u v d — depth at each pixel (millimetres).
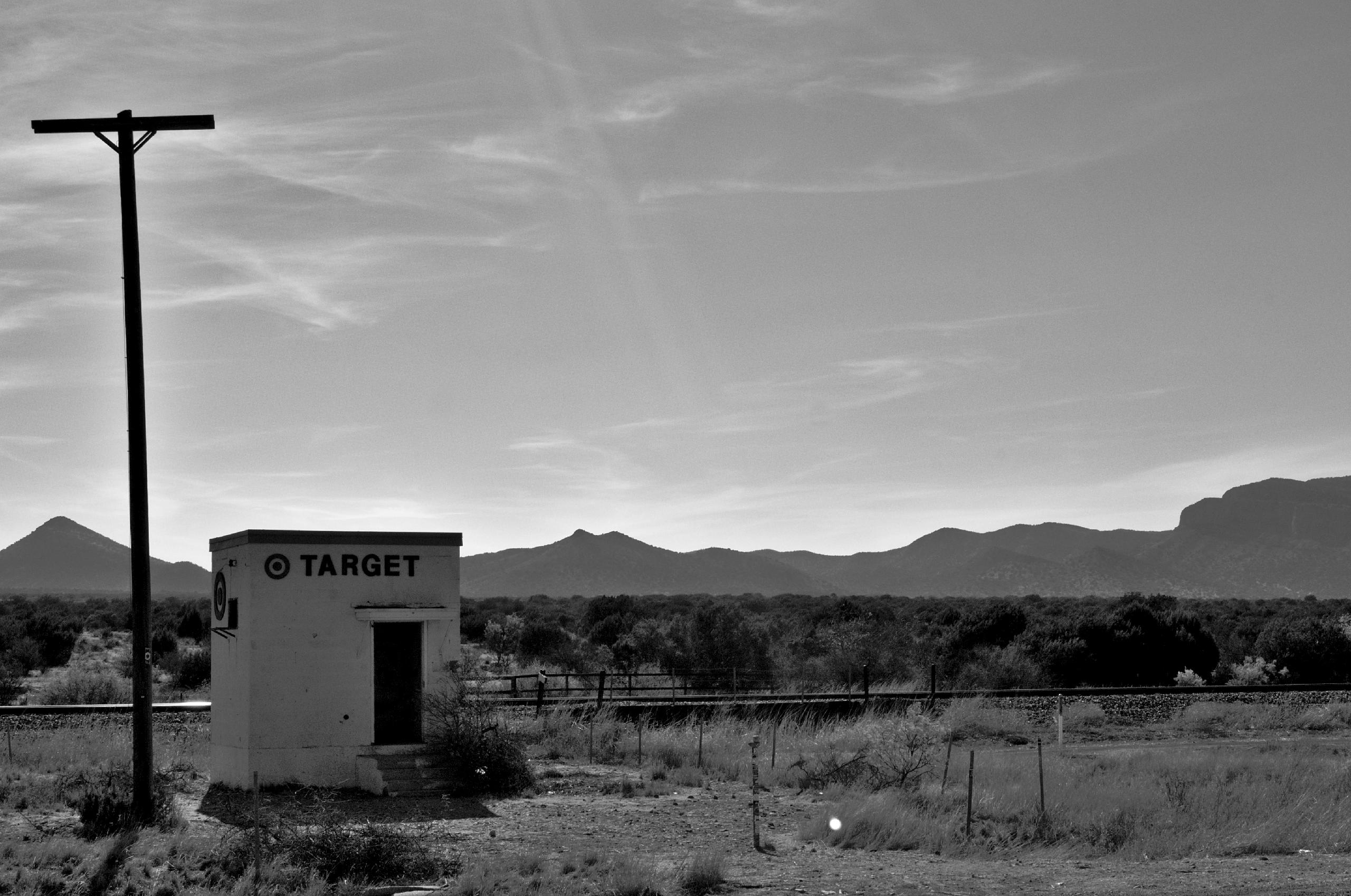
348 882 14492
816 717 32250
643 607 75500
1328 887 13680
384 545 23312
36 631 56250
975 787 21016
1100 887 13906
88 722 29734
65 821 18234
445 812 20016
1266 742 30219
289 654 22406
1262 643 51562
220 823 18703
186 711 31344
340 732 22562
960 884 14250
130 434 18562
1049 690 37062
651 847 16891
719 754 26062
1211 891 13492
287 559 22594
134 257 18656
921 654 50250
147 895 13805
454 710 22797
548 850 16594
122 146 18594
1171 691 37656
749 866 15570
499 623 69312
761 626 55969
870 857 16297
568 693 34625
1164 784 21281
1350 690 38250
